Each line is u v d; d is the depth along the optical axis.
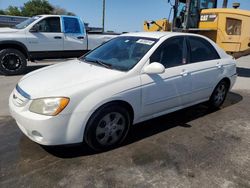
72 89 3.18
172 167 3.26
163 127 4.45
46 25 8.84
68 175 3.04
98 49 4.70
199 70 4.62
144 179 3.01
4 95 6.06
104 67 3.88
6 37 8.07
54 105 3.06
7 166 3.16
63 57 9.41
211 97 5.23
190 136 4.15
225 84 5.47
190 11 9.84
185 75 4.33
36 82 3.48
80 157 3.40
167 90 4.07
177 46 4.38
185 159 3.46
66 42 9.26
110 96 3.35
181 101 4.46
